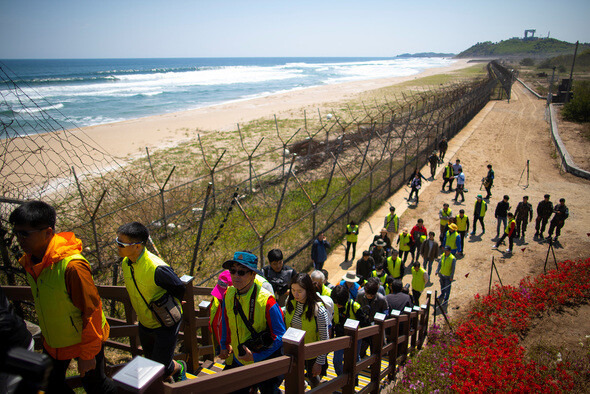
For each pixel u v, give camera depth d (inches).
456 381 245.1
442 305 394.6
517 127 1261.1
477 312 351.3
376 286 237.8
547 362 281.1
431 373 262.2
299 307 167.0
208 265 368.2
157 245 367.2
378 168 634.2
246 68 6993.1
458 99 1156.5
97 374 113.4
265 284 135.9
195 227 450.3
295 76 4537.4
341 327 213.5
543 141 1070.4
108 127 1298.0
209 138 1112.2
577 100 1330.0
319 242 426.6
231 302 128.3
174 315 127.6
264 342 126.6
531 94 2112.5
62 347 100.7
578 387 251.8
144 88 2974.9
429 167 884.0
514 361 265.3
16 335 76.2
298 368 109.9
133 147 1006.4
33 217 91.0
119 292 162.6
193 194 574.6
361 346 226.5
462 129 1256.2
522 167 862.5
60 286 95.8
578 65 3617.1
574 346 303.9
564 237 532.4
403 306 283.3
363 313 210.7
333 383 144.4
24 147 855.1
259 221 483.8
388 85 2972.4
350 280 252.2
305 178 644.7
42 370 49.5
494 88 2144.4
